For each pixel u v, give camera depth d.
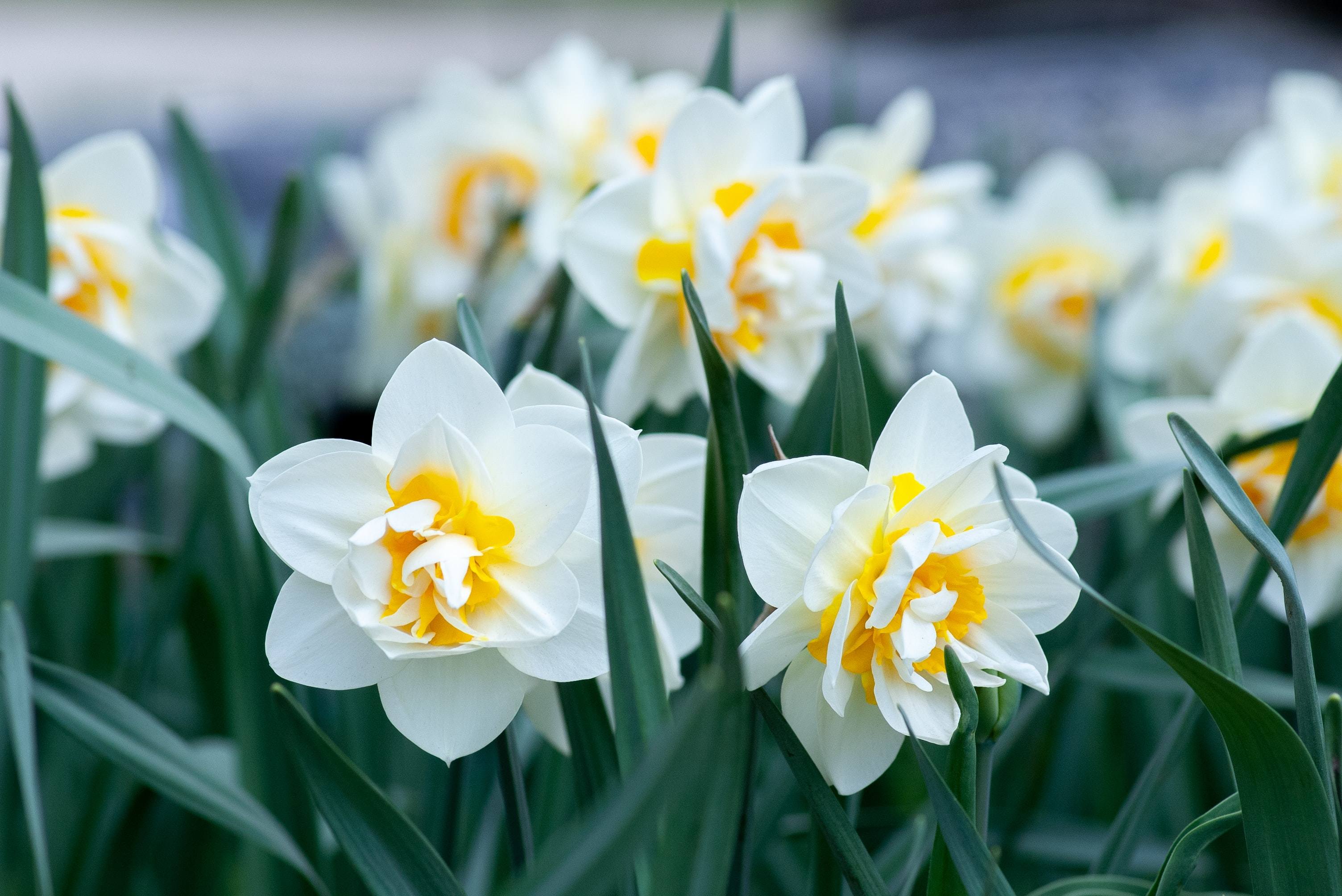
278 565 1.00
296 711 0.82
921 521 0.83
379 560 0.83
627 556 0.82
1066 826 1.07
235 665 1.03
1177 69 2.65
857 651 0.83
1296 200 1.31
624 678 0.82
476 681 0.84
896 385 1.33
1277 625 1.18
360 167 1.93
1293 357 1.01
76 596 1.27
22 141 0.97
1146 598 1.12
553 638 0.83
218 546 1.03
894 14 3.88
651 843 0.84
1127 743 1.16
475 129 1.56
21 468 0.98
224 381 1.11
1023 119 2.48
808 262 0.95
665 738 0.76
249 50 6.59
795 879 1.07
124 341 1.04
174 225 2.03
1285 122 1.31
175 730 1.25
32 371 0.99
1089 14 3.31
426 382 0.83
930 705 0.83
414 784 1.17
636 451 0.85
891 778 1.06
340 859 1.00
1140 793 0.92
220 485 1.02
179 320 1.06
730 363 0.97
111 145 1.04
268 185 2.79
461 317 0.88
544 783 0.98
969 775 0.83
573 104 1.28
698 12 6.46
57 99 3.86
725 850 0.80
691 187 0.96
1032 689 0.99
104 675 1.20
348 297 1.92
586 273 0.96
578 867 0.77
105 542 1.08
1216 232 1.34
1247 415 1.02
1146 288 1.36
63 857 1.06
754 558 0.83
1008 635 0.83
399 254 1.68
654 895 0.80
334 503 0.83
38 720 1.02
